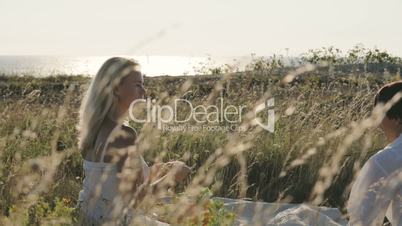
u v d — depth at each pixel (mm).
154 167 3648
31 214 3119
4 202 3500
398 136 3043
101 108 3346
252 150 6215
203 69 19172
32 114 7707
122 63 3330
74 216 3248
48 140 6520
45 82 20266
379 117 2729
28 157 5297
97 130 3369
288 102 7891
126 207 2639
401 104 3018
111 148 3273
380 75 17547
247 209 4648
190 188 2459
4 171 4242
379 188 2826
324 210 4930
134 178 2818
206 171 5551
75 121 7234
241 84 8836
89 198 3250
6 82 20812
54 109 7527
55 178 4828
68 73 21969
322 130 6551
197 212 2684
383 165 2867
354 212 2916
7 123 7172
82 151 3457
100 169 3312
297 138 6438
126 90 3332
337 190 5773
